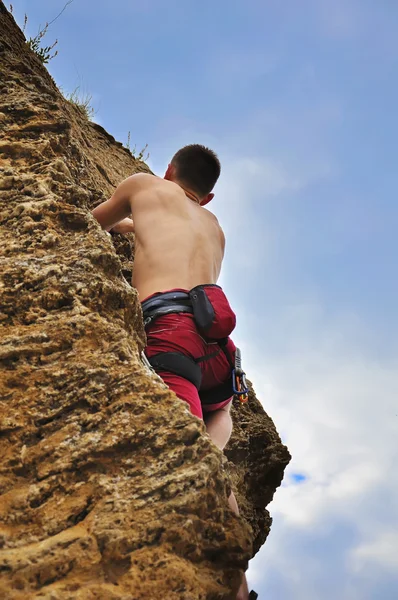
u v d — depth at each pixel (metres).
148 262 3.35
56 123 3.52
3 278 2.70
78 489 2.21
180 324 3.09
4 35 4.86
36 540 2.09
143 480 2.22
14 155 3.29
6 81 3.78
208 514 2.23
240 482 4.80
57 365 2.47
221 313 3.13
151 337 3.08
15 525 2.12
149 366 2.83
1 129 3.41
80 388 2.41
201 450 2.30
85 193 3.13
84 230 2.96
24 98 3.62
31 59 5.21
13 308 2.64
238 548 2.22
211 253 3.50
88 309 2.64
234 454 4.84
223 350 3.21
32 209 2.96
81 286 2.69
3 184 3.09
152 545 2.10
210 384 3.29
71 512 2.15
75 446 2.28
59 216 2.98
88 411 2.37
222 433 3.38
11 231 2.91
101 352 2.52
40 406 2.38
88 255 2.79
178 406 2.39
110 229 3.91
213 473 2.27
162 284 3.26
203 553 2.20
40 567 2.00
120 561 2.06
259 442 5.02
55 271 2.72
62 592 1.95
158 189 3.61
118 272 2.85
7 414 2.35
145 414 2.35
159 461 2.26
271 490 5.01
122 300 2.75
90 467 2.25
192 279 3.32
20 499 2.17
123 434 2.29
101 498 2.18
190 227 3.49
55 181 3.14
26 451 2.28
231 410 5.09
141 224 3.49
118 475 2.24
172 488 2.19
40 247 2.84
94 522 2.11
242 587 2.29
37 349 2.50
